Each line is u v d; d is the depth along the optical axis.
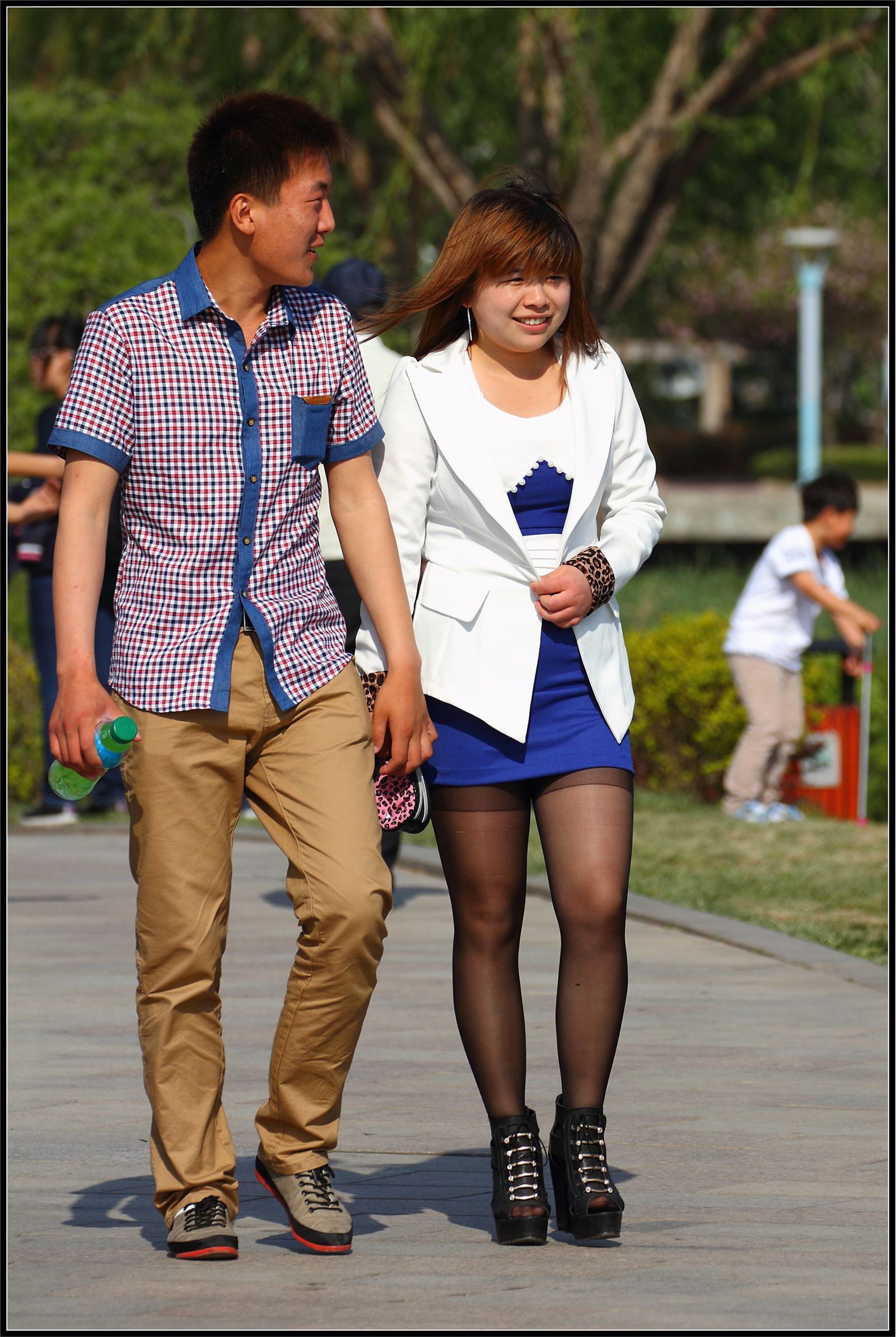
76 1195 8.86
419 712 8.23
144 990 7.93
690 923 16.27
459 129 44.06
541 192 8.62
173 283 7.91
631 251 40.75
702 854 20.53
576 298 8.64
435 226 43.88
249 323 7.98
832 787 24.39
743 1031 12.45
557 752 8.43
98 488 7.75
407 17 37.22
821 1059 11.70
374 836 7.92
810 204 48.59
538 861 19.47
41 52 41.62
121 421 7.75
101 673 19.06
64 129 36.03
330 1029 7.93
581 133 38.91
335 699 7.98
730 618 27.00
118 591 8.02
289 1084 8.03
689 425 125.88
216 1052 8.00
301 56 39.56
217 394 7.83
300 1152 8.09
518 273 8.40
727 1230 8.35
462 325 8.82
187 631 7.82
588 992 8.37
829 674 26.70
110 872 19.06
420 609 8.57
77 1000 13.27
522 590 8.50
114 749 7.41
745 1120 10.27
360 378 8.30
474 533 8.55
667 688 25.64
